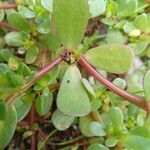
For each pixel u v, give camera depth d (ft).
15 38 0.27
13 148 0.31
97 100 0.25
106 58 0.23
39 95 0.24
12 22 0.27
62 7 0.22
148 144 0.21
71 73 0.23
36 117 0.29
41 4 0.25
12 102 0.21
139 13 0.29
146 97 0.22
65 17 0.23
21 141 0.31
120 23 0.28
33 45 0.27
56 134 0.31
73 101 0.23
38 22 0.26
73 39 0.23
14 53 0.32
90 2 0.25
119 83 0.26
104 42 0.32
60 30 0.23
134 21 0.28
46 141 0.30
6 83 0.21
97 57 0.24
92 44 0.32
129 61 0.23
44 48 0.28
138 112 0.25
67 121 0.25
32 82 0.22
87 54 0.24
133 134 0.22
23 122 0.28
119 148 0.24
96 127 0.23
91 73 0.23
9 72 0.21
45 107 0.24
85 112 0.23
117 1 0.27
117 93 0.23
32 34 0.27
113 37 0.27
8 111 0.21
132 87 0.28
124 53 0.23
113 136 0.23
